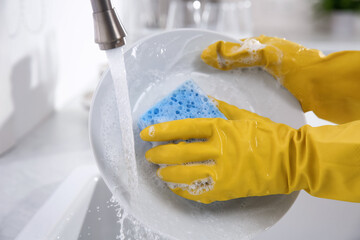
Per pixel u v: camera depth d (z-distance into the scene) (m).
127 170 0.52
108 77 0.51
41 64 0.78
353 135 0.49
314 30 1.70
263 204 0.55
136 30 1.25
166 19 1.32
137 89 0.56
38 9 0.75
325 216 0.78
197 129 0.54
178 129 0.53
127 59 0.53
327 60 0.60
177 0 1.27
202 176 0.52
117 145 0.52
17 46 0.69
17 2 0.67
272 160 0.52
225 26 1.21
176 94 0.57
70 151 0.74
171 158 0.53
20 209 0.58
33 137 0.77
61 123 0.83
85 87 0.95
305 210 0.77
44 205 0.57
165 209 0.53
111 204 0.62
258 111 0.61
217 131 0.53
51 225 0.53
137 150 0.55
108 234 0.63
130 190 0.51
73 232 0.56
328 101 0.63
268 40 0.63
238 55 0.58
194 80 0.59
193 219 0.54
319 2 1.64
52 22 0.81
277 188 0.52
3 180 0.64
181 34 0.56
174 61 0.57
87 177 0.64
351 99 0.61
